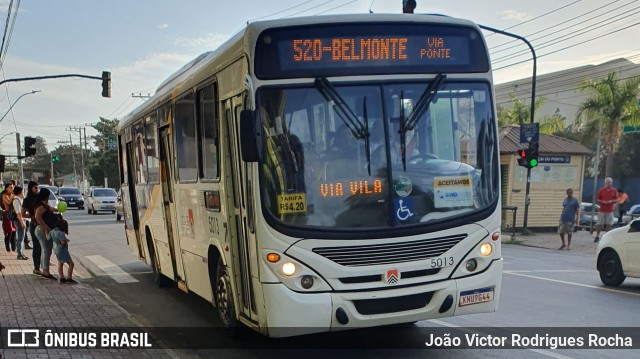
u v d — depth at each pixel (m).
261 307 4.99
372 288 4.97
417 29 5.36
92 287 9.84
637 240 9.61
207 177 6.57
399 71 5.28
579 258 15.23
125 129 11.69
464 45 5.52
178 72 8.23
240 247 5.60
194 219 7.16
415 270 5.09
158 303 9.04
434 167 5.27
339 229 4.94
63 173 122.00
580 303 8.52
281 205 4.93
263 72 5.01
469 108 5.48
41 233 10.62
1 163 23.11
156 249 9.87
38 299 8.68
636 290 9.71
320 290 4.89
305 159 5.00
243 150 4.80
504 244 19.64
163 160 8.63
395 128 5.19
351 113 5.12
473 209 5.36
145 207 10.20
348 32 5.18
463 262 5.27
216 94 6.09
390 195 5.09
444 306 5.15
